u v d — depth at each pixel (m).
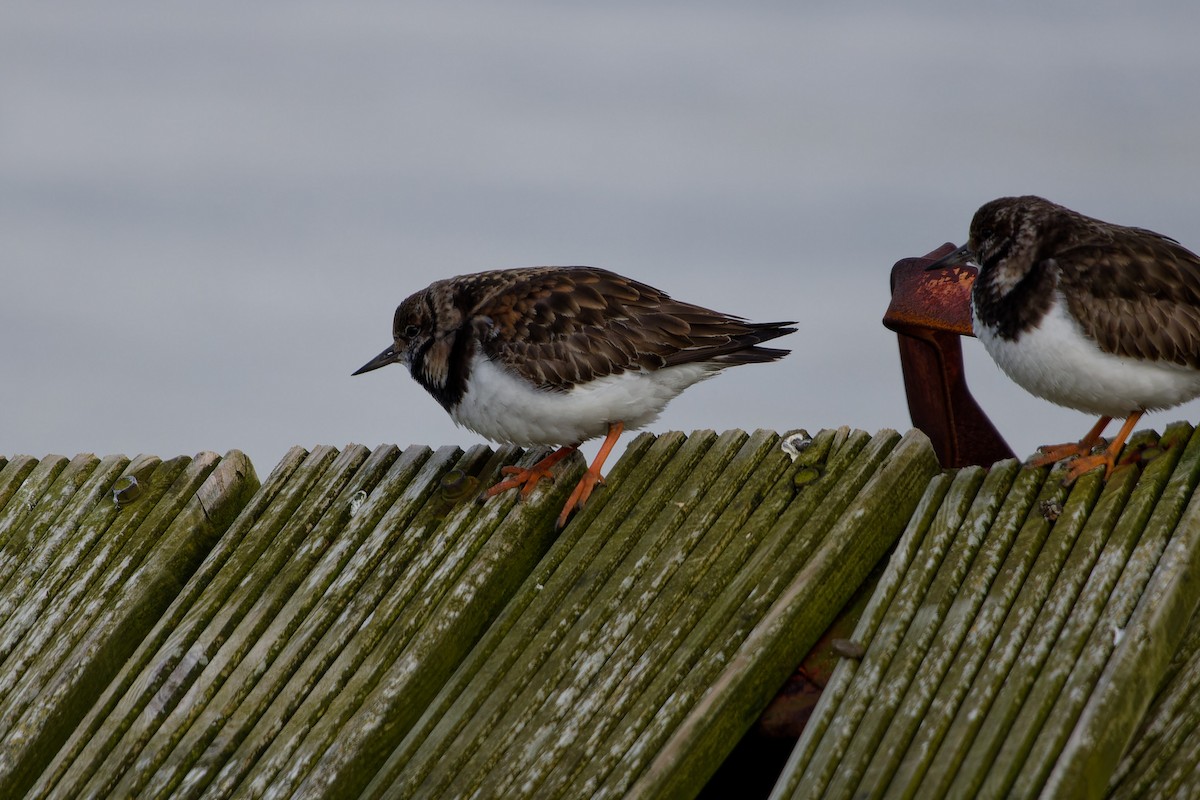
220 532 9.66
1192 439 7.69
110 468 10.01
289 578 8.96
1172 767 6.16
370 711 7.95
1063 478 7.66
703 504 8.44
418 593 8.66
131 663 8.74
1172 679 6.59
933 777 6.28
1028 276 9.73
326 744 7.90
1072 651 6.60
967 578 7.30
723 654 7.52
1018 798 6.04
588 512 8.78
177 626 8.91
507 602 8.77
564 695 7.59
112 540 9.53
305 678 8.27
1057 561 7.21
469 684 7.88
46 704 8.69
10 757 8.51
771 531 8.16
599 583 8.22
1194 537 6.93
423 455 9.53
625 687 7.50
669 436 9.05
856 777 6.45
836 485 8.25
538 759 7.30
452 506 9.12
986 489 7.78
